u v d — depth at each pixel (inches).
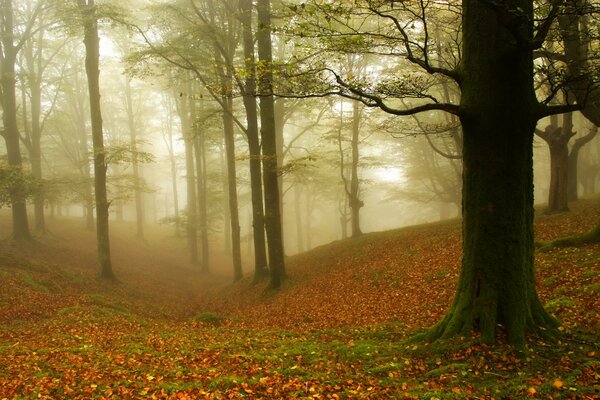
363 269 669.9
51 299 556.1
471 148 277.7
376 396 217.3
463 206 288.4
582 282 374.9
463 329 274.1
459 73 281.0
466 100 272.7
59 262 848.9
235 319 548.4
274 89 323.9
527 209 277.1
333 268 740.0
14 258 700.7
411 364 263.7
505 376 226.4
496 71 264.2
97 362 291.1
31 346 339.3
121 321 486.9
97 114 784.9
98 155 789.9
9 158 859.4
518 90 262.1
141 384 243.3
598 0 396.8
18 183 738.8
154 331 443.2
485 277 272.2
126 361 297.7
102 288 729.0
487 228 272.1
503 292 268.2
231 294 786.2
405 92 297.9
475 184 276.8
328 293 600.4
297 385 237.3
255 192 783.1
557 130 746.8
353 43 294.2
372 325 397.1
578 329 276.1
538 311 276.1
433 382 231.0
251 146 751.7
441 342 275.0
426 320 383.6
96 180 794.8
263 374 262.2
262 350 330.3
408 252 687.1
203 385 241.4
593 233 479.8
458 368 242.8
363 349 305.3
